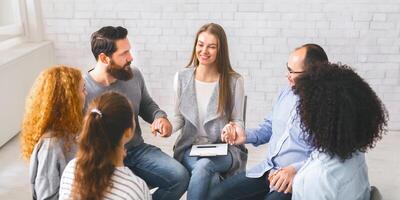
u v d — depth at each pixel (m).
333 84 1.36
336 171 1.39
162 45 3.69
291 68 1.90
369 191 1.50
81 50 3.80
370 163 3.16
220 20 3.57
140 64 3.77
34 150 1.61
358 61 3.57
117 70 2.05
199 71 2.21
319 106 1.36
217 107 2.18
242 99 2.24
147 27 3.65
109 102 1.37
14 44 3.65
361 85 1.38
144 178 2.11
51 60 3.84
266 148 3.46
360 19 3.44
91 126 1.33
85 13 3.67
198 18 3.58
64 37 3.77
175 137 3.63
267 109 3.78
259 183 1.91
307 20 3.48
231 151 2.15
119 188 1.33
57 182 1.61
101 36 2.00
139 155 2.13
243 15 3.53
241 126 2.17
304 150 1.79
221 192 1.91
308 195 1.44
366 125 1.36
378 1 3.38
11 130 3.45
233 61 3.67
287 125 1.84
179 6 3.56
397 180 2.92
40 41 3.79
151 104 2.31
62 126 1.64
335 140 1.35
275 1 3.46
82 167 1.32
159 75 3.79
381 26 3.45
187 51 3.69
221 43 2.15
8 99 3.36
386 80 3.61
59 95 1.63
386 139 3.58
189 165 2.12
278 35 3.55
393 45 3.49
